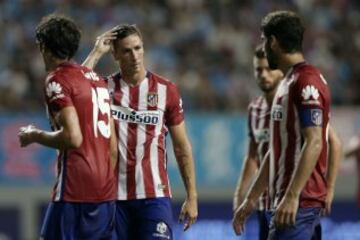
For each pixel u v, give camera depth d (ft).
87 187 69.36
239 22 204.44
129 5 203.51
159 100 79.05
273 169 72.38
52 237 69.62
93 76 71.41
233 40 199.11
